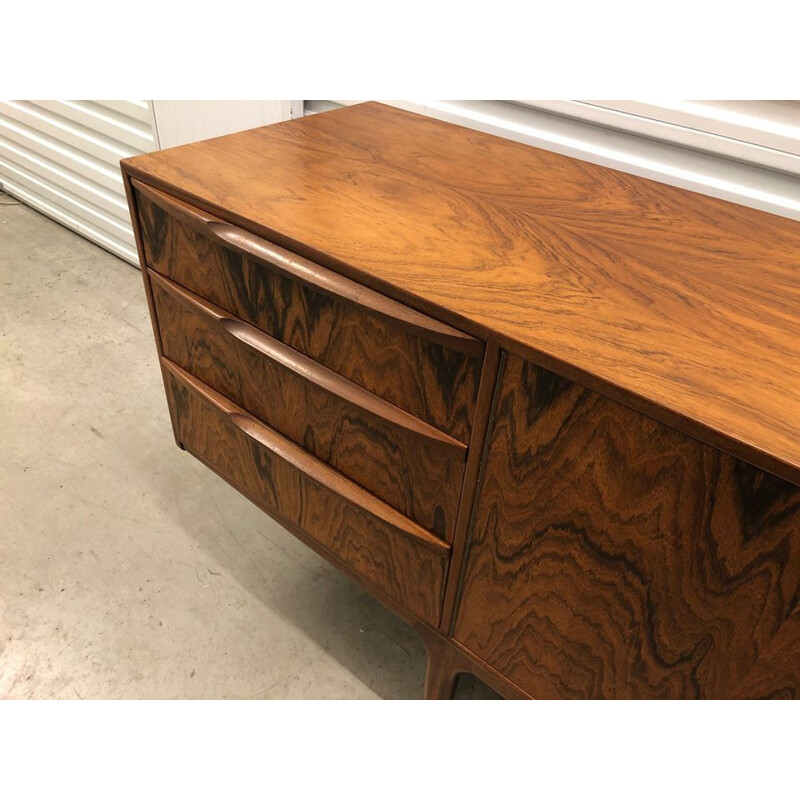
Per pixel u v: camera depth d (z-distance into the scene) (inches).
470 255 27.2
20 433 58.8
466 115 43.4
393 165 35.2
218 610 45.9
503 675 31.1
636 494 22.0
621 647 25.5
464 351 23.9
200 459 42.0
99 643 43.6
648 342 22.6
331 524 34.5
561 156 37.8
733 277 26.9
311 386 30.4
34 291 77.9
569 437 22.8
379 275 25.3
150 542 50.3
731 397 20.3
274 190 31.5
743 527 20.1
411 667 43.3
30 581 47.0
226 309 32.6
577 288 25.5
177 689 41.3
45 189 89.7
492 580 28.6
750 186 35.4
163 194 31.9
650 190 34.2
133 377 65.9
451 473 27.2
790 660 21.1
